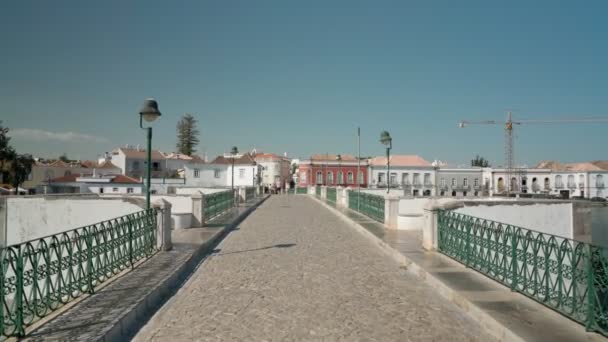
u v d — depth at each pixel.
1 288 5.15
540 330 5.68
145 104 11.50
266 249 13.26
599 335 5.49
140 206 17.05
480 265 9.27
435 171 77.44
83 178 60.47
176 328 6.25
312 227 19.59
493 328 6.07
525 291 7.41
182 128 102.81
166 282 8.43
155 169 80.19
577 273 5.99
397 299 7.77
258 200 43.12
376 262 11.31
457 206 14.80
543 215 16.09
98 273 8.00
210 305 7.38
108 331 5.56
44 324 5.81
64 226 17.67
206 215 19.50
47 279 6.21
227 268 10.44
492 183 77.12
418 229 17.02
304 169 79.12
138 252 10.41
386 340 5.79
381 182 77.50
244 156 76.38
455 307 7.29
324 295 8.01
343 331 6.11
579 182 73.75
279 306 7.30
